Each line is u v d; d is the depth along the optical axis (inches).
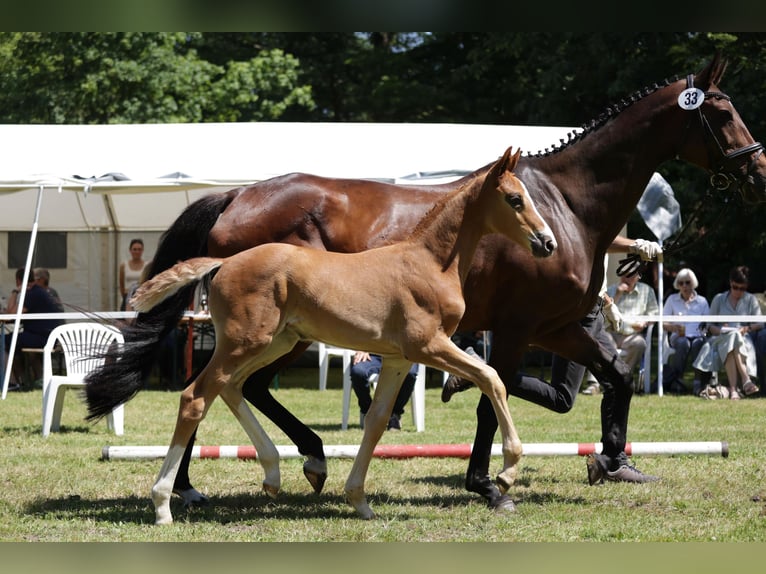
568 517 294.4
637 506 312.5
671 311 670.5
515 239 284.4
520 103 1060.5
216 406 601.3
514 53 1034.7
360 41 1347.2
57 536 267.7
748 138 323.3
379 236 320.2
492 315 318.0
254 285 275.6
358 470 292.2
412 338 277.0
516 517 293.9
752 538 269.6
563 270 312.5
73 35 1147.3
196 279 279.4
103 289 766.5
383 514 298.2
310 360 884.0
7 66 1213.7
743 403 605.0
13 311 691.4
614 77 973.8
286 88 1237.7
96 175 644.1
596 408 592.1
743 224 855.7
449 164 676.7
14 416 538.3
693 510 304.7
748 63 857.5
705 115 322.3
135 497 324.5
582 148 326.0
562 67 978.7
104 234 768.3
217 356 278.4
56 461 390.9
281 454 375.9
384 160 676.7
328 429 499.2
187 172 659.4
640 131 325.1
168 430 494.0
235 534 270.7
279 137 699.4
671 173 907.4
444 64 1304.1
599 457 340.5
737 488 338.3
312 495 331.9
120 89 1175.6
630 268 365.7
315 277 277.0
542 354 782.5
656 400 622.2
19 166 668.7
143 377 301.1
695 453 382.9
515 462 278.1
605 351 340.8
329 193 323.0
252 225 321.1
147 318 299.7
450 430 499.8
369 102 1288.1
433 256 282.0
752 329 651.5
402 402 498.9
